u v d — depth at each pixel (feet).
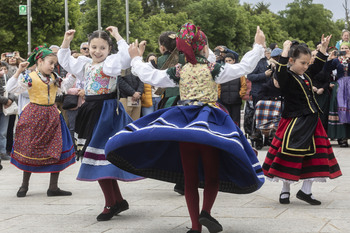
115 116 15.56
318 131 16.43
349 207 15.84
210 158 12.26
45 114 18.98
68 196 18.98
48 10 123.75
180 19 191.62
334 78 33.81
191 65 12.78
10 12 121.19
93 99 15.47
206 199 12.32
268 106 31.91
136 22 167.94
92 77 15.53
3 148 31.91
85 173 15.03
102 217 14.71
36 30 122.52
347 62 32.65
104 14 161.79
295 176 16.02
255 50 12.92
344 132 33.42
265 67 32.55
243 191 12.98
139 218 14.94
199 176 13.26
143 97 33.06
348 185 19.77
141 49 14.02
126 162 13.08
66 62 16.03
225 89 31.83
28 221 14.92
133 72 15.03
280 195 16.76
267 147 35.63
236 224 13.91
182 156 12.44
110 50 15.93
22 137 18.98
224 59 30.86
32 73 19.07
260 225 13.74
